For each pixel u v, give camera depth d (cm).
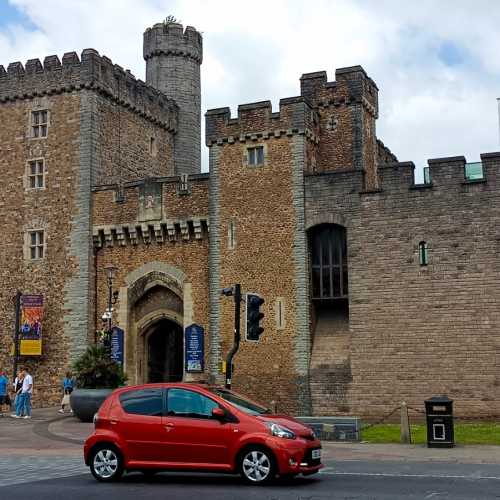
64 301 3691
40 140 3859
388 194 3111
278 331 3203
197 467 1478
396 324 3030
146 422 1523
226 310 3312
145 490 1395
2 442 2327
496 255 2922
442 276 2988
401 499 1253
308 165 3356
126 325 3619
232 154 3406
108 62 3919
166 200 3572
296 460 1438
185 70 4625
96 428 1564
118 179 3934
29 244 3812
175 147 4500
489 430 2605
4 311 3800
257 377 3206
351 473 1611
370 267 3097
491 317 2902
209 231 3416
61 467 1773
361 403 3044
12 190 3881
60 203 3772
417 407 2956
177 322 3600
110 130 3912
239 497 1291
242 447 1457
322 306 3303
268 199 3309
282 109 3334
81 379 2984
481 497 1267
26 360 3716
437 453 1975
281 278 3231
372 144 3834
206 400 1522
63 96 3850
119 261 3675
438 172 3045
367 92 3750
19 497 1312
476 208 2972
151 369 3769
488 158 2981
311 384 3128
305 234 3222
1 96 3956
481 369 2891
